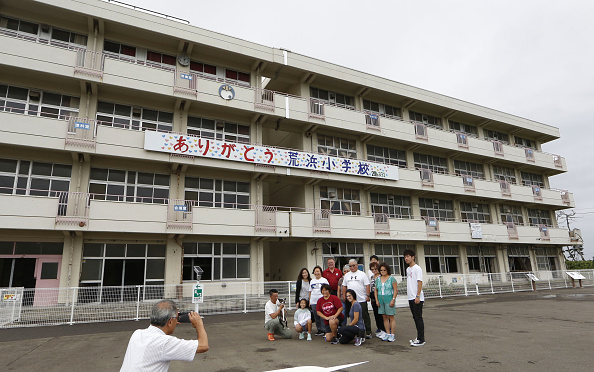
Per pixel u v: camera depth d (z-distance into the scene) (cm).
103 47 1648
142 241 1593
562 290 2066
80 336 898
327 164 1969
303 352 671
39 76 1484
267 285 1816
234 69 1953
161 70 1652
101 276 1498
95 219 1412
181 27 1727
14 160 1441
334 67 2147
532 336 767
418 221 2261
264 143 2381
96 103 1589
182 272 1630
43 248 1432
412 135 2364
